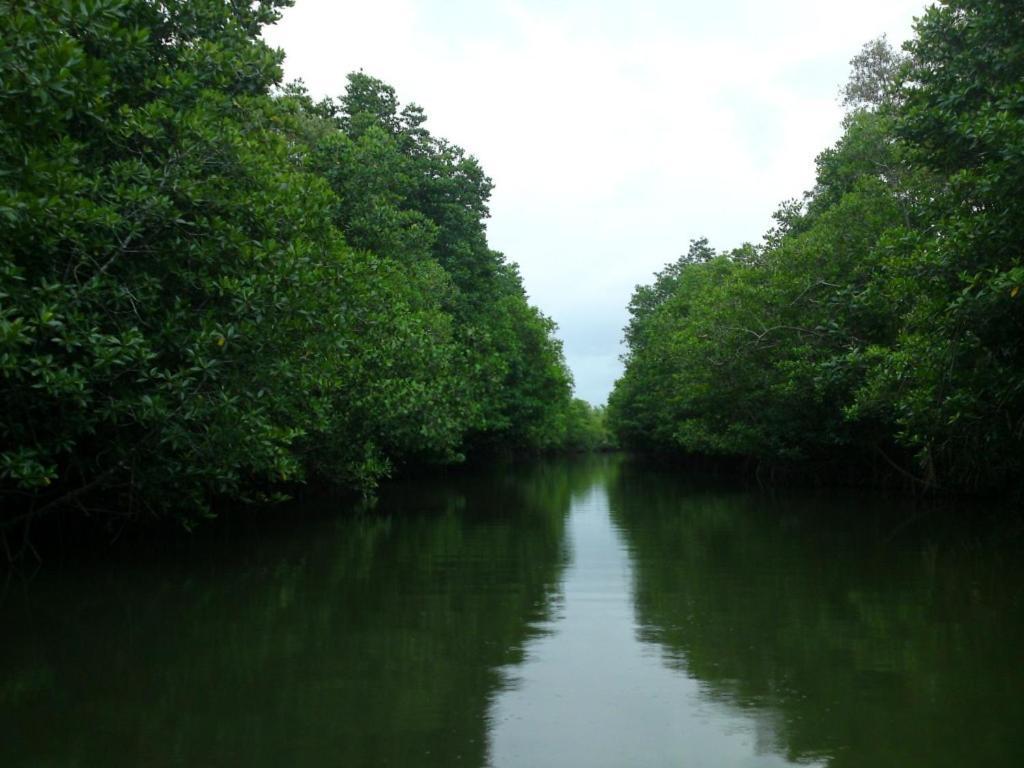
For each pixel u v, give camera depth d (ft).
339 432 65.72
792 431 91.86
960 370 43.32
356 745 18.62
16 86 27.68
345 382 62.08
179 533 55.36
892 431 78.33
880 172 81.56
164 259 38.24
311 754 18.12
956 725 19.53
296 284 39.60
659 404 151.64
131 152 38.88
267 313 39.09
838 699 21.49
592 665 24.77
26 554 45.39
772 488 100.83
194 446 38.99
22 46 27.48
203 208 39.29
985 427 48.70
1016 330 40.83
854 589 35.45
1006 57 39.22
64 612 31.91
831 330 75.00
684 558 44.34
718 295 98.84
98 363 32.45
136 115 36.45
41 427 37.88
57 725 19.94
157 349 37.88
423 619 30.71
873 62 96.17
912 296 56.59
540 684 23.03
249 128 45.34
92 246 33.50
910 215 74.64
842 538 51.67
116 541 50.90
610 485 111.86
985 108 37.11
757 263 95.35
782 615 30.83
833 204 87.97
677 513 69.92
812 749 18.16
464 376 89.15
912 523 59.57
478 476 139.64
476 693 22.31
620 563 42.80
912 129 41.81
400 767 17.35
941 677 23.20
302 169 65.51
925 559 43.04
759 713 20.56
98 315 34.91
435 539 52.85
